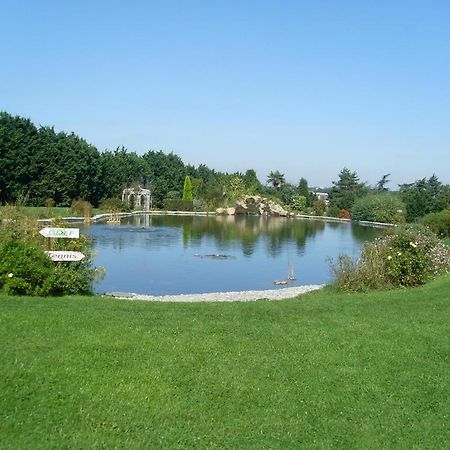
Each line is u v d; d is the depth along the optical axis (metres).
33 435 5.04
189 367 6.68
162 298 15.38
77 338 7.26
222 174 93.94
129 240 34.16
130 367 6.54
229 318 9.03
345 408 6.03
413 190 69.44
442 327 8.96
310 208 84.81
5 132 54.66
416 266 15.13
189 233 40.94
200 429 5.42
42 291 10.91
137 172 81.56
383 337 8.27
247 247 33.16
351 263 15.52
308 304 11.00
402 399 6.29
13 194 54.97
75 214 50.72
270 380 6.55
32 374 6.12
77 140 65.12
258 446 5.19
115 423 5.39
